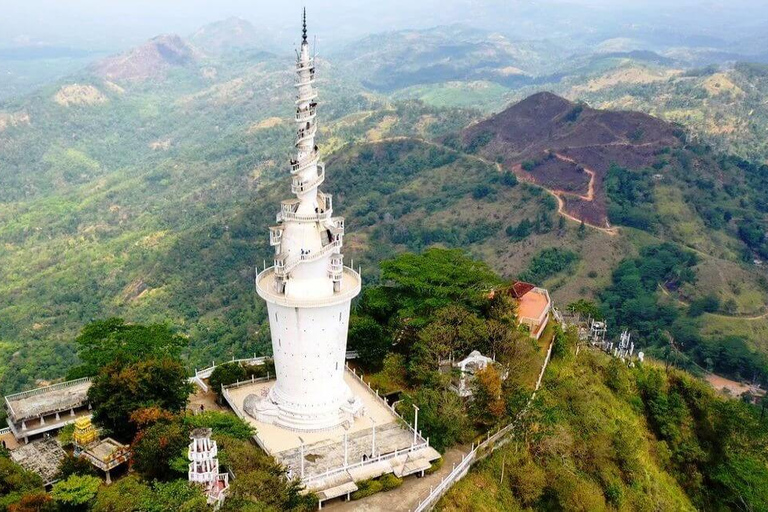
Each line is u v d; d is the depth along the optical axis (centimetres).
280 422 6788
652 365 10681
